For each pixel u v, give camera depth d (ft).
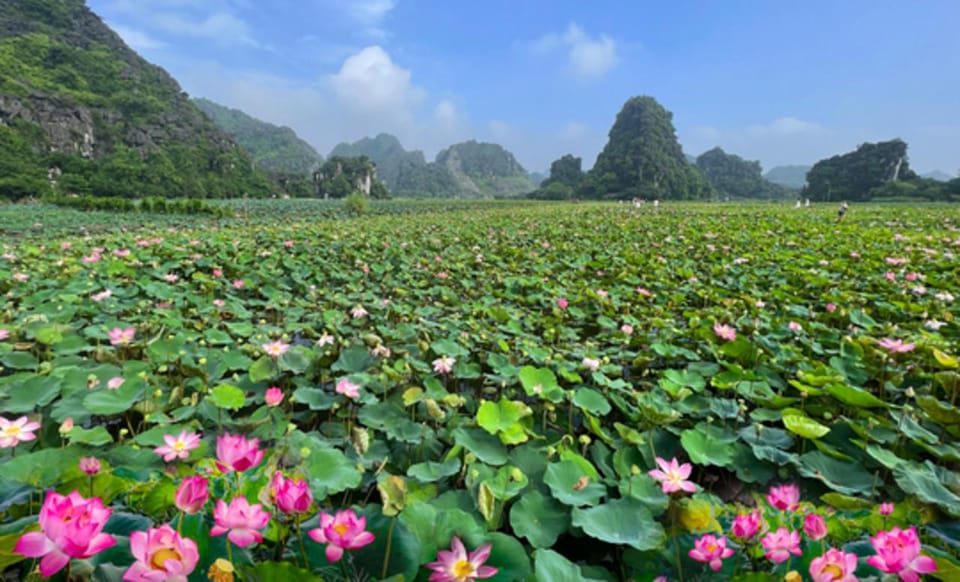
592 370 9.50
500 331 13.70
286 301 16.53
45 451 5.41
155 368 9.50
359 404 8.46
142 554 3.04
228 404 7.19
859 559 4.42
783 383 10.02
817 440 7.10
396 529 4.45
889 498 6.46
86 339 11.10
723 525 5.32
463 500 5.66
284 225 51.93
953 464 7.29
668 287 20.36
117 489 4.69
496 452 6.64
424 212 104.73
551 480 5.86
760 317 14.49
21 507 4.63
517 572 4.32
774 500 4.55
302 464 5.76
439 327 13.98
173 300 15.90
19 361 9.30
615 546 5.76
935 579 4.36
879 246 29.78
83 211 89.66
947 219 50.06
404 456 7.11
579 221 53.11
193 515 4.06
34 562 3.77
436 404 7.46
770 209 88.02
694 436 7.14
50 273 19.12
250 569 3.60
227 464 4.11
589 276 23.75
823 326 13.26
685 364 12.03
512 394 9.43
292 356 9.75
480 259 25.95
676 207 103.65
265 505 4.09
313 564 4.08
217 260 23.11
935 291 18.15
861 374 10.01
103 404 7.28
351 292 19.31
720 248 30.09
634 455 7.05
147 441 6.41
